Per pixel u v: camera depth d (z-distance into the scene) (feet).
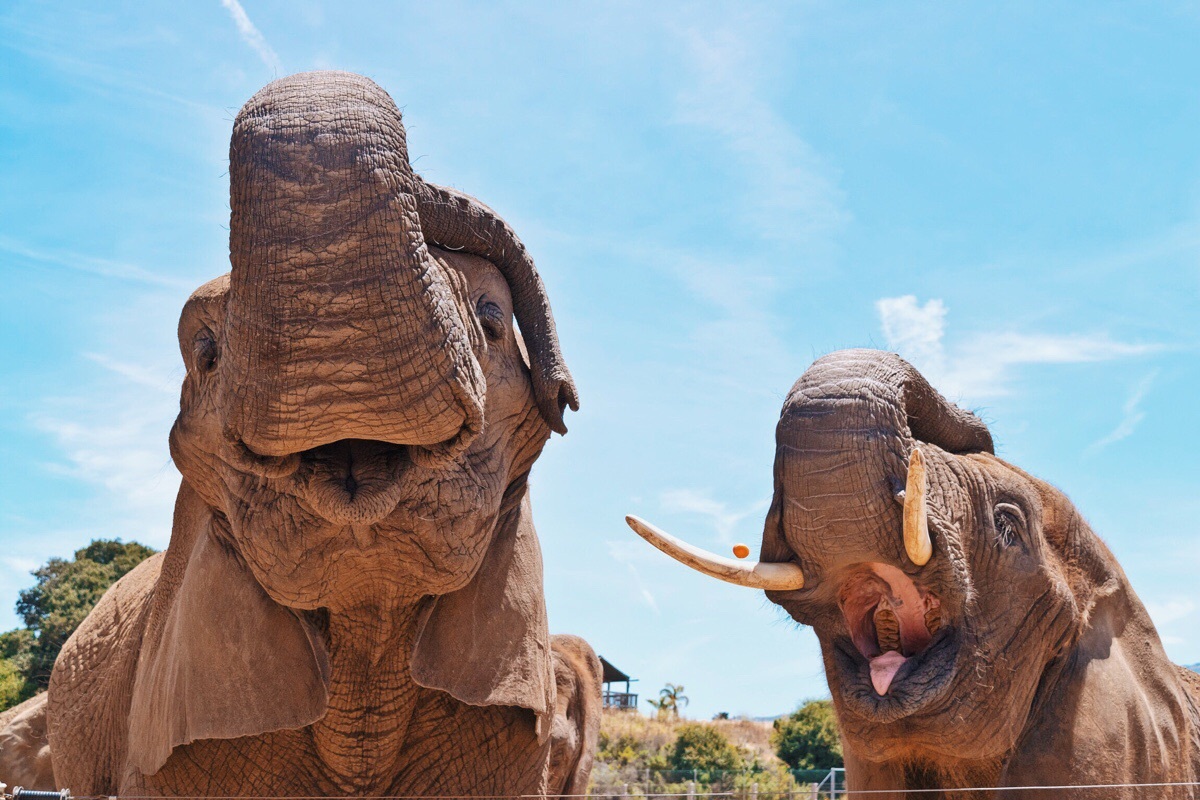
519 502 18.53
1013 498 19.74
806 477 18.10
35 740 25.46
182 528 19.24
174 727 17.21
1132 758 19.63
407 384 12.88
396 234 12.65
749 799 66.39
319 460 14.47
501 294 17.26
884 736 18.62
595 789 84.12
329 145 12.53
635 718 146.00
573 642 30.91
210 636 17.20
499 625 17.88
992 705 18.79
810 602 18.60
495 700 17.57
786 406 18.60
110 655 22.44
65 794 14.49
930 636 18.90
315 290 12.38
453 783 18.43
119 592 23.97
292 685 16.88
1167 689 20.68
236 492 16.14
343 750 17.66
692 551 18.57
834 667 18.75
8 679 86.79
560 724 28.89
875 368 18.70
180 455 17.60
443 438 13.56
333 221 12.41
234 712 16.89
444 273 16.28
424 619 17.25
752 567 18.43
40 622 97.30
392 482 14.49
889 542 17.97
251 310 12.53
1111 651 20.15
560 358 17.72
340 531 15.69
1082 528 20.84
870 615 19.15
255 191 12.49
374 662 17.24
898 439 18.17
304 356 12.53
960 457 19.74
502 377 17.20
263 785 17.67
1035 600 19.38
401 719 17.87
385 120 12.93
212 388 17.02
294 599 16.10
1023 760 19.17
